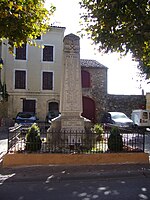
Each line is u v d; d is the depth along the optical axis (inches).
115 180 272.7
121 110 1107.9
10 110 1045.8
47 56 1105.4
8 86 1051.3
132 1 269.7
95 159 327.6
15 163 314.8
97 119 1090.7
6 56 1059.3
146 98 1097.4
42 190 237.5
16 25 233.6
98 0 295.7
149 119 896.9
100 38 308.8
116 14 282.8
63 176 275.4
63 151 344.8
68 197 217.5
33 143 343.9
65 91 423.2
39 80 1088.2
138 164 327.6
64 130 388.8
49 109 1091.9
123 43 305.4
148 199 213.0
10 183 260.4
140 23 276.8
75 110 419.8
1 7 221.5
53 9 276.2
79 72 430.3
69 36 433.1
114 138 354.3
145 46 305.0
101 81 1114.1
